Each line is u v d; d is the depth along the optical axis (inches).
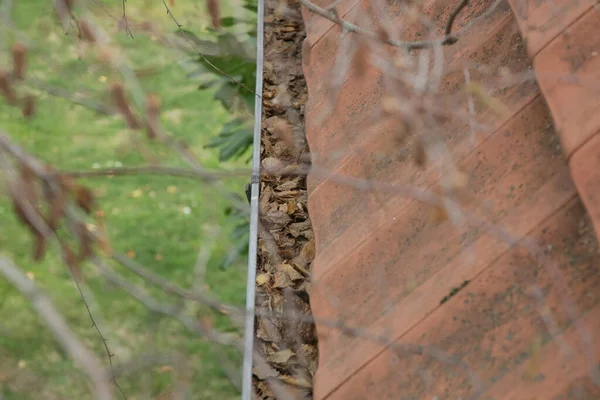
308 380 75.1
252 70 165.0
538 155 70.4
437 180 75.4
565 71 71.1
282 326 82.0
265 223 101.2
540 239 63.2
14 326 170.6
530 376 55.6
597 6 74.2
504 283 62.8
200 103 264.7
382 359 65.8
